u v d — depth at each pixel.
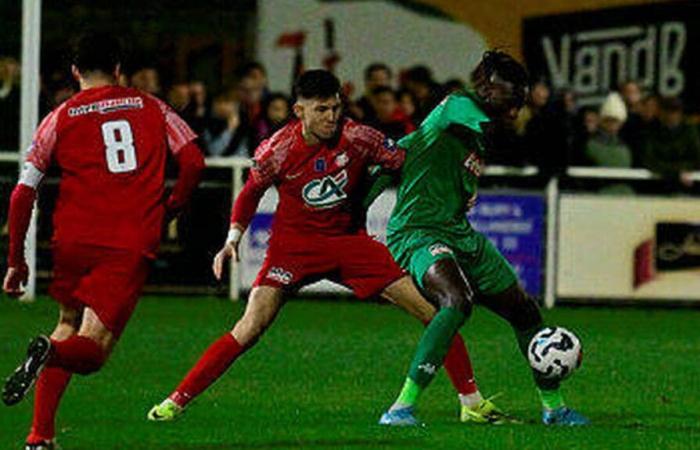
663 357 37.81
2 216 48.75
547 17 59.50
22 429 25.72
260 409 28.33
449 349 26.20
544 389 26.97
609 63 59.78
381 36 58.66
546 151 49.50
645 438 25.64
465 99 26.16
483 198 49.94
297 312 46.59
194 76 58.41
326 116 25.20
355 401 29.50
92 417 27.00
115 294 22.89
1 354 35.59
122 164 23.14
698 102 59.00
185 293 49.81
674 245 50.44
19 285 23.25
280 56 58.50
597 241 50.28
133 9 58.22
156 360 35.16
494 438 25.17
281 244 26.36
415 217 26.45
